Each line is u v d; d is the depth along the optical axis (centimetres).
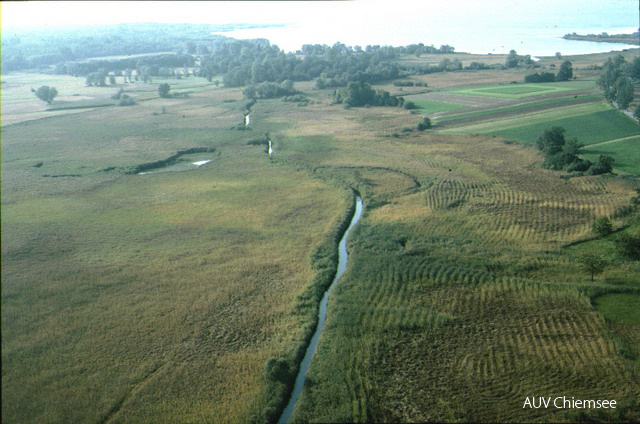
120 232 7056
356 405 3925
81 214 7719
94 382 4225
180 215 7662
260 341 4741
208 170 9950
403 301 5247
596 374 4119
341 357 4469
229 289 5591
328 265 6088
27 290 5566
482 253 6112
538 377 4125
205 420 3853
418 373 4238
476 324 4825
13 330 4891
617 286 5241
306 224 7269
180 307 5262
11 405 3972
